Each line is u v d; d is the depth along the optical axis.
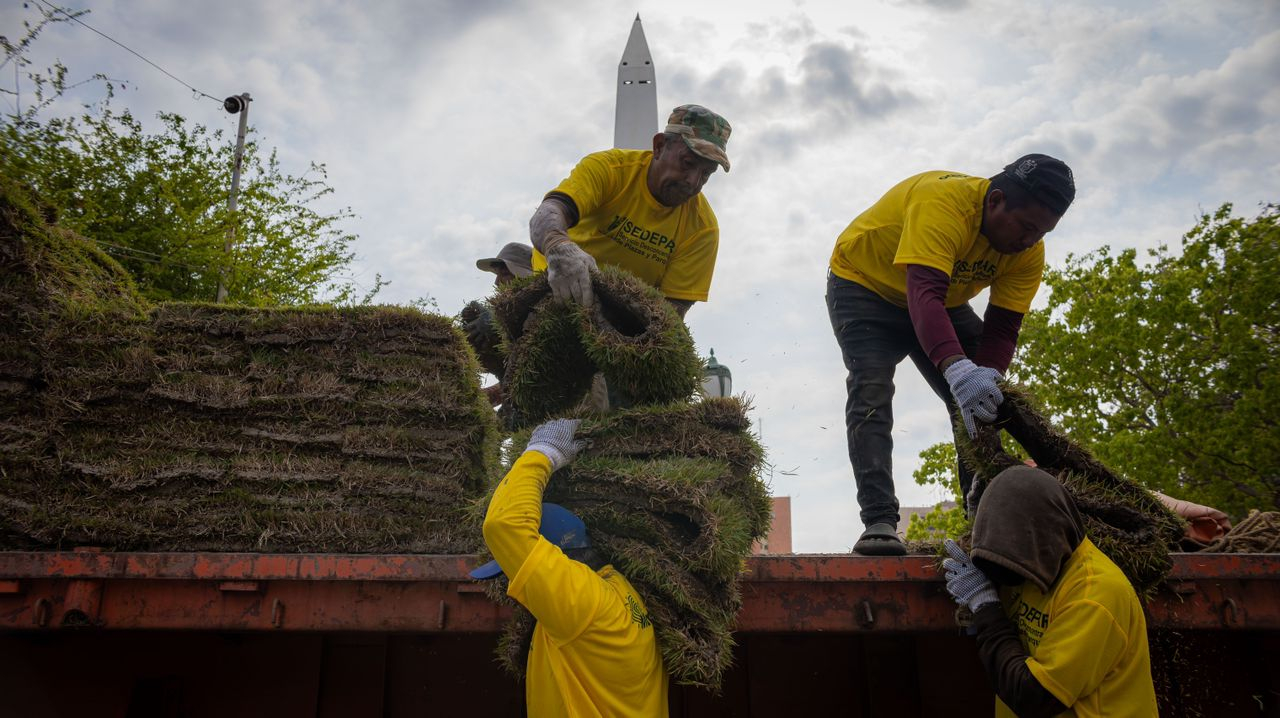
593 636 2.19
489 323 4.17
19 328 2.92
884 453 3.57
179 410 2.95
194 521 2.79
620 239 3.86
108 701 2.66
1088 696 2.25
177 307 3.07
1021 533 2.39
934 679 2.78
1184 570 2.56
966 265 3.57
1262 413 13.26
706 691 2.81
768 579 2.55
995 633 2.41
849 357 3.74
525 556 2.20
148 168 15.05
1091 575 2.34
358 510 2.88
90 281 3.27
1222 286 14.20
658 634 2.34
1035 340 16.39
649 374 2.71
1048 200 3.23
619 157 3.76
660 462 2.54
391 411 3.03
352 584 2.51
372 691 2.76
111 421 2.90
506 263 4.81
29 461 2.79
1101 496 2.70
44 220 3.17
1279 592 2.58
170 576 2.46
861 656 2.84
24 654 2.62
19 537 2.73
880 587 2.61
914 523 16.44
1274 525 3.16
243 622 2.48
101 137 14.80
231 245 15.77
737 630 2.54
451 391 3.09
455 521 2.92
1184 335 14.27
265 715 2.71
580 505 2.54
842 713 2.81
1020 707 2.28
